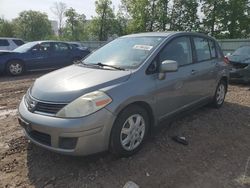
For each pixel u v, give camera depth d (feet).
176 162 12.76
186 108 16.35
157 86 13.60
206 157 13.33
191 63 16.67
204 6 137.69
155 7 142.20
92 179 11.35
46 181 11.27
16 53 38.81
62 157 12.95
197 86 17.01
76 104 11.08
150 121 13.83
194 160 13.01
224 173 12.07
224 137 15.66
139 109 12.79
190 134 15.80
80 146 11.03
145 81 13.11
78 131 10.85
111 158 12.81
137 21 144.77
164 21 140.46
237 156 13.57
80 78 12.56
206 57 18.62
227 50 73.36
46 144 11.63
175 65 13.57
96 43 105.29
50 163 12.51
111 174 11.69
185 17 141.69
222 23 133.90
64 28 192.54
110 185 11.00
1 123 17.57
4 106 21.75
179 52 15.85
